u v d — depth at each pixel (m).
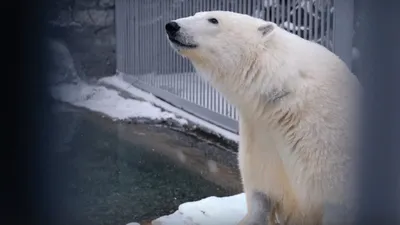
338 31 5.49
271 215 3.91
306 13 6.24
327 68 3.55
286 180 3.76
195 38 3.77
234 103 3.84
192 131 8.32
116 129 8.55
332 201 3.51
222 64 3.74
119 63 11.94
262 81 3.59
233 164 6.77
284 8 6.61
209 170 6.56
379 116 3.21
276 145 3.63
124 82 11.52
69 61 11.39
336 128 3.41
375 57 3.16
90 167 6.57
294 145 3.50
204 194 5.75
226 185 6.04
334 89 3.48
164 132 8.39
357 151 3.39
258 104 3.62
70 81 11.28
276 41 3.68
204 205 4.82
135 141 7.87
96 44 12.05
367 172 3.37
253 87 3.63
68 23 11.65
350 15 5.26
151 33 10.33
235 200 4.95
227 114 7.89
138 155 7.18
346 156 3.41
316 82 3.47
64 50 11.36
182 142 7.82
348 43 5.29
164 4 9.74
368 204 3.39
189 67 8.96
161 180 6.21
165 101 9.86
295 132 3.48
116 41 12.05
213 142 7.77
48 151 6.97
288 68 3.55
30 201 5.25
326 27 5.88
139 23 10.85
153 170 6.57
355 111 3.46
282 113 3.51
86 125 8.69
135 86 11.09
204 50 3.77
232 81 3.75
